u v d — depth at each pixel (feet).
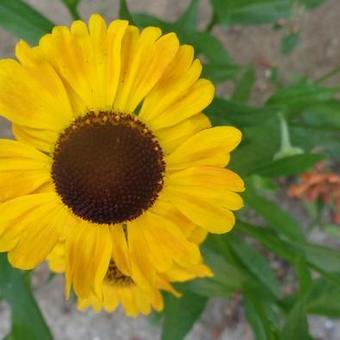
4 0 0.40
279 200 0.63
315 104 0.47
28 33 0.40
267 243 0.42
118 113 0.32
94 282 0.33
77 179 0.32
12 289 0.42
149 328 0.65
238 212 0.48
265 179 0.43
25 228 0.32
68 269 0.32
